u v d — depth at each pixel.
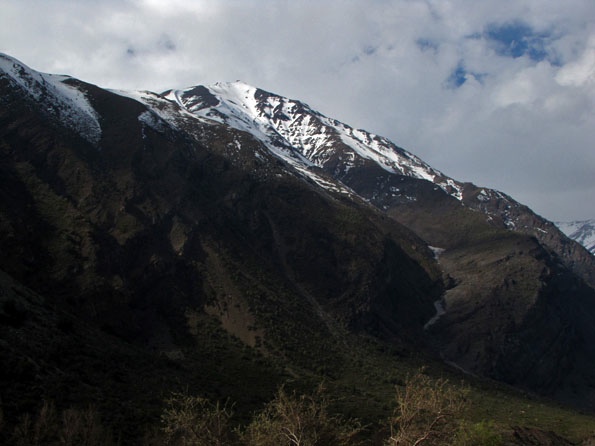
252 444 26.56
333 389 67.94
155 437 35.72
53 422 34.62
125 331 67.31
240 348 72.56
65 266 69.88
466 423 27.66
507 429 60.81
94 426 34.56
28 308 53.06
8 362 41.34
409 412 26.30
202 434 27.88
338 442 27.06
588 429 70.62
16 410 36.53
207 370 63.66
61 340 50.50
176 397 49.72
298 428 26.16
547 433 65.62
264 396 59.12
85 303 66.06
